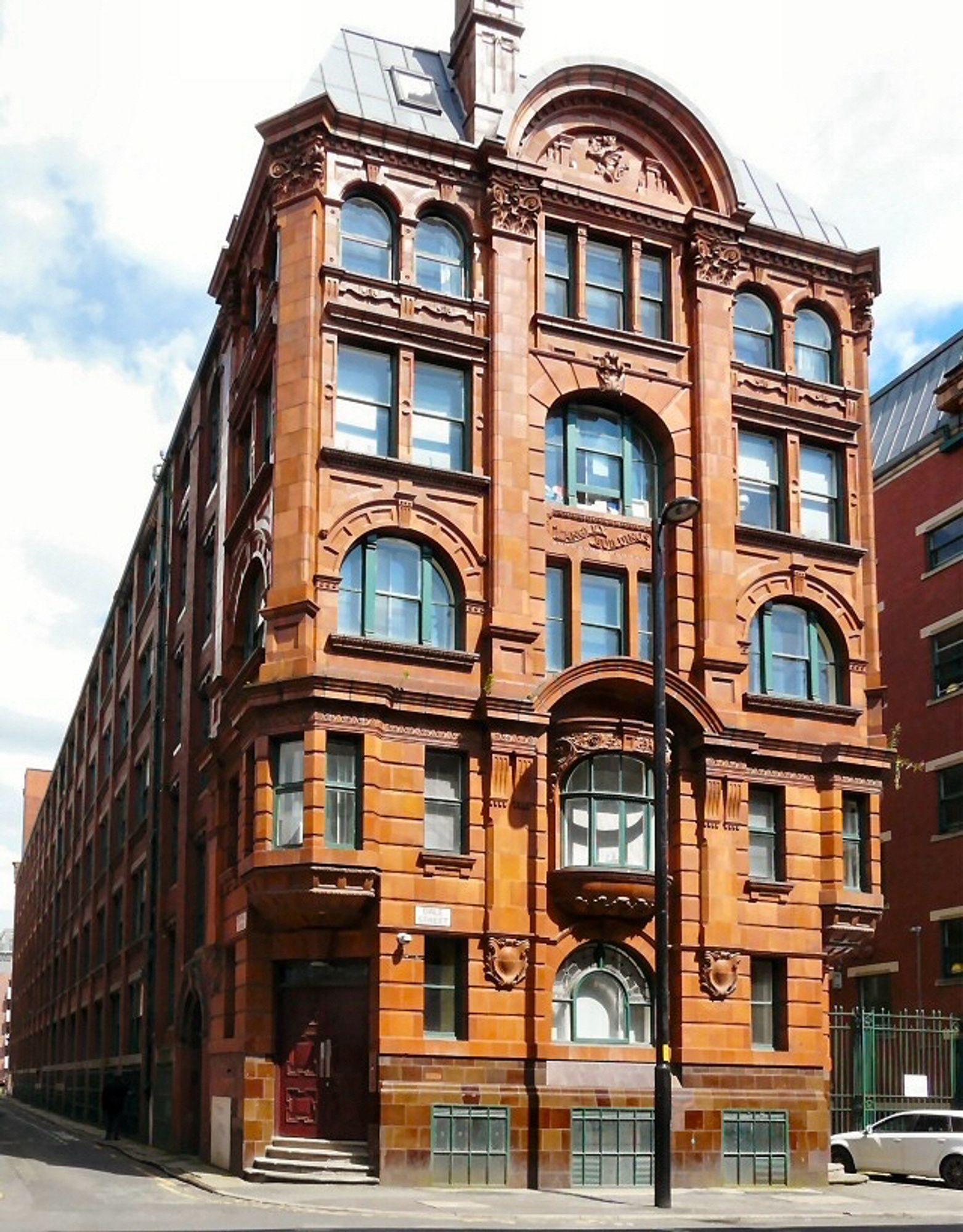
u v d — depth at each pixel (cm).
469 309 2991
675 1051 2848
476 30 3188
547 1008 2739
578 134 3212
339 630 2766
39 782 11894
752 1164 2856
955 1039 4025
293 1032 2733
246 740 2812
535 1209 2281
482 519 2906
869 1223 2261
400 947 2638
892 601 4856
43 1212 2067
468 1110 2627
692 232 3231
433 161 3014
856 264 3431
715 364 3186
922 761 4578
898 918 4575
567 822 2845
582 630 2991
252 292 3328
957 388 4584
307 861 2589
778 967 3023
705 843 2939
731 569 3111
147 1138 3831
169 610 4172
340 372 2881
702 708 2956
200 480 3794
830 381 3397
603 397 3095
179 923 3553
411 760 2734
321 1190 2453
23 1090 9769
